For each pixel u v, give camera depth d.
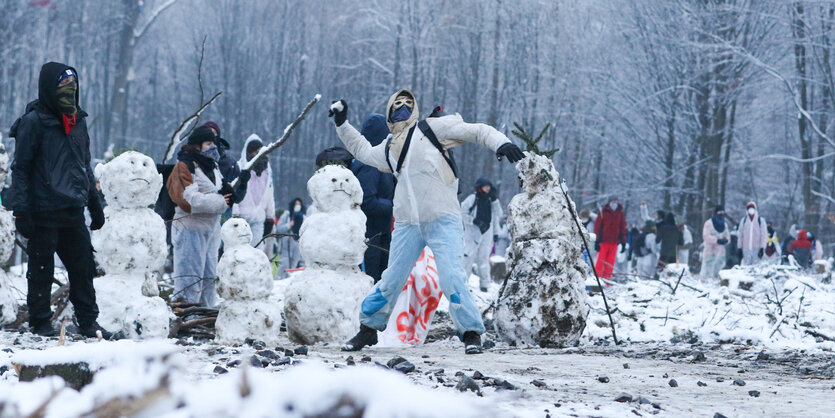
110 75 75.81
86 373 2.15
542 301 7.32
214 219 8.78
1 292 7.23
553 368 5.22
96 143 70.50
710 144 38.69
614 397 3.85
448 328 8.42
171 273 11.01
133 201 7.20
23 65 63.00
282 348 5.70
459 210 6.65
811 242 29.38
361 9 60.56
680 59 38.81
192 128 8.83
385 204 8.59
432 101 56.00
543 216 7.47
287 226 19.22
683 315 9.55
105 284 7.00
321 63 68.56
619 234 19.33
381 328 6.53
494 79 53.00
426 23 56.28
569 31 49.28
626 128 41.62
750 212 23.66
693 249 32.88
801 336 8.72
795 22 38.16
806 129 41.47
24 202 6.57
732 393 4.27
